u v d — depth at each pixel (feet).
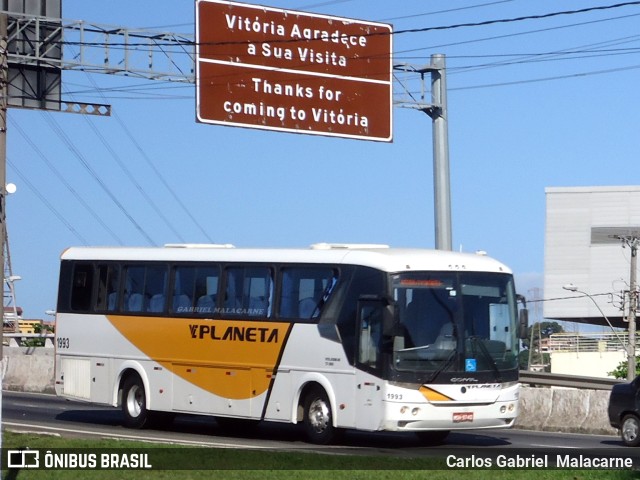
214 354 76.13
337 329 69.15
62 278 87.20
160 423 82.38
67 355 85.92
